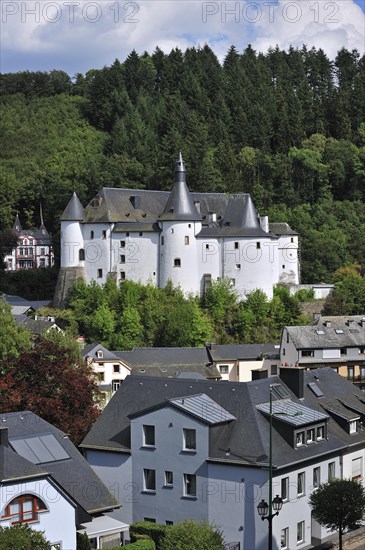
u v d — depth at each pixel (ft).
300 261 558.56
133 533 179.32
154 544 169.58
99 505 167.43
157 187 612.29
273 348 407.23
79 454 175.52
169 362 388.78
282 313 440.86
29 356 227.40
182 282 438.40
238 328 433.89
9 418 176.65
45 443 171.42
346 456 204.44
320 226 636.07
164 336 422.00
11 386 219.82
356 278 504.84
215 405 193.26
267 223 483.10
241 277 442.91
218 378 387.75
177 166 447.42
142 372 378.94
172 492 189.88
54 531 154.61
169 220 437.99
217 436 186.80
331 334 388.78
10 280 541.75
